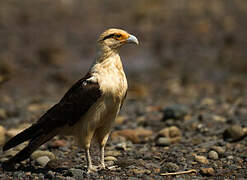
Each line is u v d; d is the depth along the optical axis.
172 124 11.25
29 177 7.55
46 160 8.28
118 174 7.53
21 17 26.66
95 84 7.24
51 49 22.22
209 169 7.45
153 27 26.44
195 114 12.71
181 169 7.77
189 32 25.78
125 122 12.03
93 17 27.70
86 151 7.61
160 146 9.54
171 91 17.33
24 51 22.53
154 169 7.80
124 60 22.55
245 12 27.97
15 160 7.98
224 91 17.02
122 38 7.50
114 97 7.29
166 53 23.50
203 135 10.38
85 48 23.31
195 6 29.17
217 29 25.98
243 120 11.59
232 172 7.58
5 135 10.36
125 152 9.05
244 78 19.38
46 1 29.84
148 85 18.78
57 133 7.88
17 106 14.48
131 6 29.70
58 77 19.50
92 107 7.28
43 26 25.86
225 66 21.55
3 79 14.06
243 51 23.27
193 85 18.53
